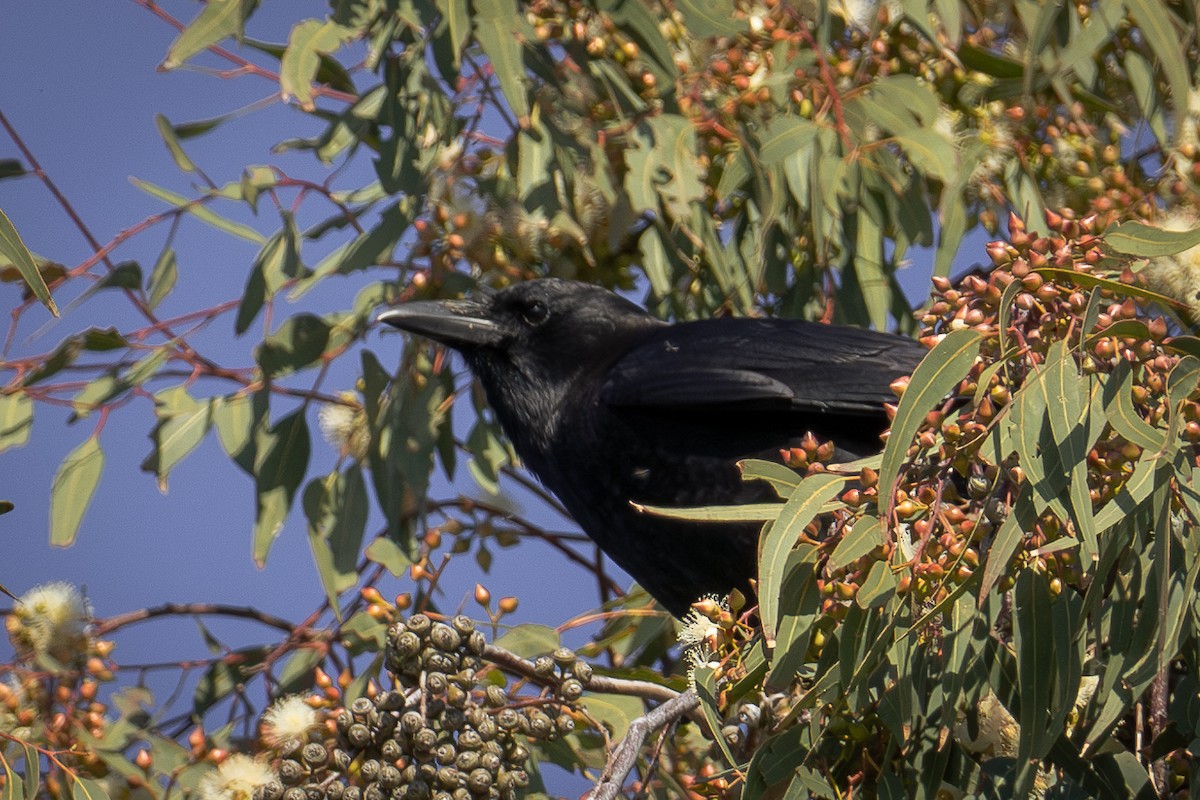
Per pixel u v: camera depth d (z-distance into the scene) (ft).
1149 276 27.91
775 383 33.73
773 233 35.91
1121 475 23.40
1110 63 36.58
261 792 23.75
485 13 31.81
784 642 23.25
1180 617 22.27
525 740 28.99
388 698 23.82
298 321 34.42
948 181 32.42
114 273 33.99
